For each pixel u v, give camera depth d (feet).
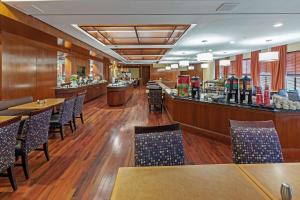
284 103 13.47
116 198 4.30
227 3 12.75
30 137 10.86
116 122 23.18
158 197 4.33
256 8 13.66
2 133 8.54
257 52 36.11
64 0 12.25
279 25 18.60
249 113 14.65
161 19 16.19
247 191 4.55
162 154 6.48
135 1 12.32
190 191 4.56
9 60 20.86
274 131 7.10
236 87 16.15
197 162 12.67
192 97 19.70
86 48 29.99
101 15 15.16
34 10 14.26
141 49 35.65
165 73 77.05
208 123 17.65
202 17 15.65
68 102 17.72
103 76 59.98
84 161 12.89
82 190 9.64
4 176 9.80
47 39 22.97
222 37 24.03
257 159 6.82
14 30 18.47
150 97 29.63
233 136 7.01
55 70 31.09
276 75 31.37
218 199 4.25
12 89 21.30
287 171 5.54
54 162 12.72
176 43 28.25
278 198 4.29
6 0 12.76
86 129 20.27
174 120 21.36
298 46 27.86
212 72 58.49
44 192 9.48
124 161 12.88
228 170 5.59
